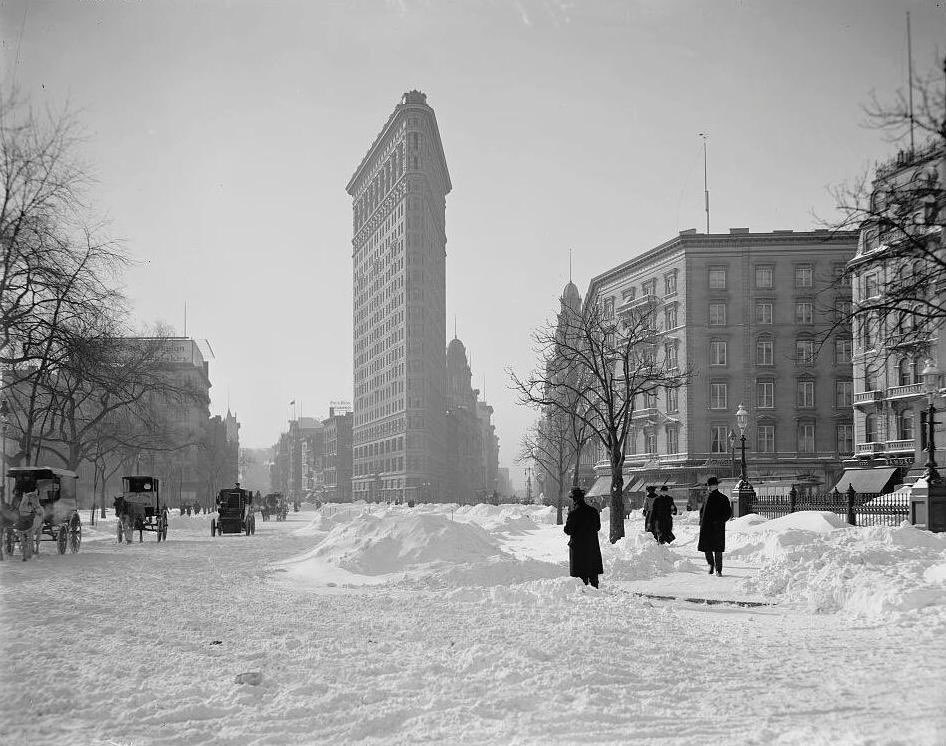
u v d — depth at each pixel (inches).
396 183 6166.3
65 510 1109.7
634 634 389.4
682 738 231.0
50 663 325.4
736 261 3063.5
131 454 2632.9
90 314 1201.4
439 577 665.6
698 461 2999.5
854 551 636.1
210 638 386.6
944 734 217.8
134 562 917.2
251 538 1617.9
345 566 762.8
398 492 5949.8
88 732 242.8
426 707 266.2
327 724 251.0
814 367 2989.7
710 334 3051.2
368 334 6998.0
